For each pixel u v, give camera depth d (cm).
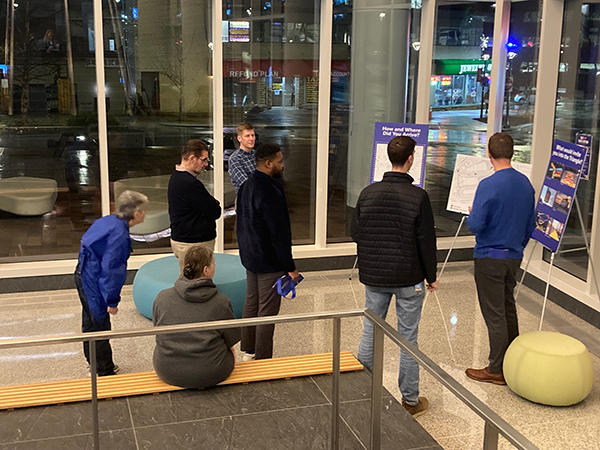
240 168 686
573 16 757
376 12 836
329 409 440
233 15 802
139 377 474
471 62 880
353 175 868
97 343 473
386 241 461
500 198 518
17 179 765
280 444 402
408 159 462
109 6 765
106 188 792
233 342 465
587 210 732
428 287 470
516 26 849
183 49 794
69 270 767
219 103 806
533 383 498
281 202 509
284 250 508
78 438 402
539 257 813
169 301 447
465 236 912
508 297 543
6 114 751
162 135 804
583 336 652
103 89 772
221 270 668
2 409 431
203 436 407
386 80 854
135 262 788
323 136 844
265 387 466
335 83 843
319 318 389
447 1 859
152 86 790
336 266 859
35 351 566
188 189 587
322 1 817
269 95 830
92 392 365
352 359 505
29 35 745
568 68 770
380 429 401
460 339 630
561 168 624
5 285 751
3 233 769
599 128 714
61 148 773
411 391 469
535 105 801
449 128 890
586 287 710
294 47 826
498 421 261
